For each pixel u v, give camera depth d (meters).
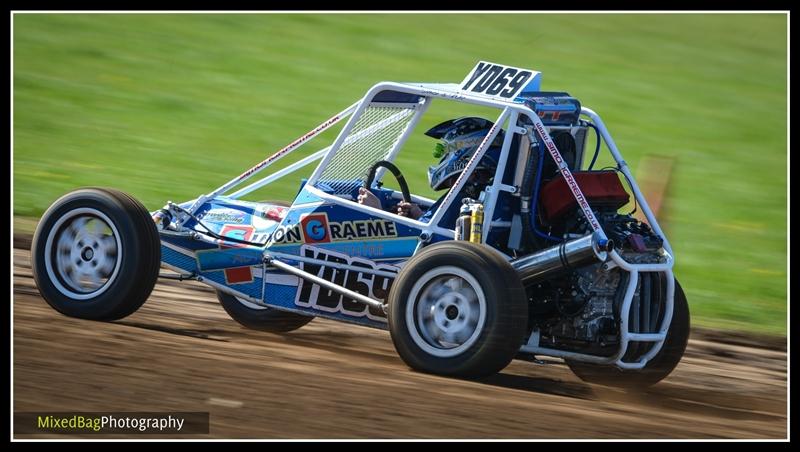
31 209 32.47
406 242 19.30
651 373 19.86
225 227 21.34
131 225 19.83
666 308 18.95
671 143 48.91
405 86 19.77
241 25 67.25
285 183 39.22
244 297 20.77
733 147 49.38
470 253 17.34
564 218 18.94
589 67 64.25
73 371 16.47
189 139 44.16
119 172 38.31
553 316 18.83
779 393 20.84
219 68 57.09
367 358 20.05
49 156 39.91
